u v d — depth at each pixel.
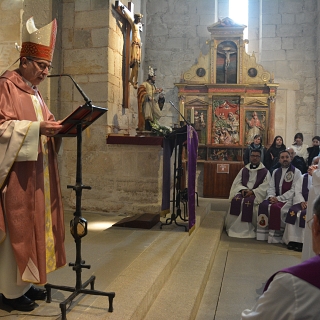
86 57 6.44
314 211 1.38
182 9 10.80
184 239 4.68
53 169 2.67
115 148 6.37
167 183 5.64
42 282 2.40
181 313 3.01
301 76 10.36
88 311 2.50
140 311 2.71
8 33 6.34
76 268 2.53
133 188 6.32
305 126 10.31
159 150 6.21
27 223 2.38
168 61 10.78
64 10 6.51
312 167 4.10
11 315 2.40
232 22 9.87
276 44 10.50
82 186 2.52
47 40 2.52
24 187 2.39
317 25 10.20
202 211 6.70
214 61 9.99
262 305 1.27
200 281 3.70
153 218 5.36
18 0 6.30
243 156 9.27
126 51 7.07
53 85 6.38
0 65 6.38
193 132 5.19
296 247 5.55
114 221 5.73
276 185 6.27
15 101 2.44
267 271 4.63
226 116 9.95
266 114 9.84
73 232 2.51
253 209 6.35
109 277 3.20
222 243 5.91
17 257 2.35
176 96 10.65
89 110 2.32
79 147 2.50
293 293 1.20
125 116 7.32
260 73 9.84
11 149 2.29
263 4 10.59
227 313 3.51
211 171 9.51
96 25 6.38
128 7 6.99
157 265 3.59
